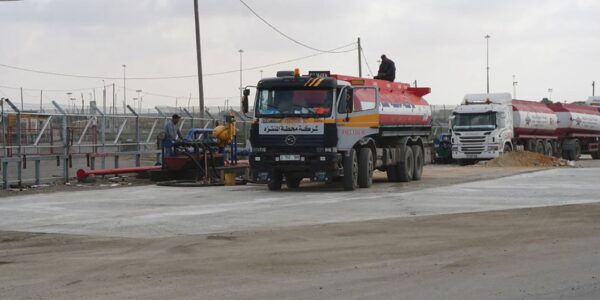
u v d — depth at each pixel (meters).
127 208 19.89
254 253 12.71
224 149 29.94
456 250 12.77
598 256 12.04
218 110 48.59
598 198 21.34
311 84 23.91
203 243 13.86
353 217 17.52
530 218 16.83
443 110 55.81
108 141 31.23
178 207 20.00
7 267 11.79
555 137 51.03
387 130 26.72
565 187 25.17
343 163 24.45
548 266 11.27
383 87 27.45
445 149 45.75
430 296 9.45
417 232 14.92
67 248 13.61
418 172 29.91
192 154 28.09
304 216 17.81
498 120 42.62
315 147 23.89
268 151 24.20
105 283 10.49
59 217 18.09
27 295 9.85
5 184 25.70
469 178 30.28
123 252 13.06
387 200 21.33
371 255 12.39
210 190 25.23
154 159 39.75
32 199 22.47
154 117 33.25
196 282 10.47
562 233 14.49
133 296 9.69
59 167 31.12
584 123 52.69
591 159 56.22
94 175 28.41
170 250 13.16
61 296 9.77
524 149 47.59
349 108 24.06
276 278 10.67
